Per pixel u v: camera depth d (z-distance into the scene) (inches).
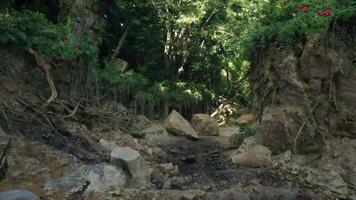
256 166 324.8
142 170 273.9
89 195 230.2
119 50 650.8
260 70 385.1
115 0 616.4
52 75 398.9
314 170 285.1
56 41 402.3
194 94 676.7
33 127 312.3
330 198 255.8
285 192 259.4
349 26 314.2
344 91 305.9
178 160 381.7
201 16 658.2
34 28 377.7
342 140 293.1
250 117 608.1
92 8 561.9
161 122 580.1
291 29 331.9
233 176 302.4
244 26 640.4
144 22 680.4
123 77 578.6
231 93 773.3
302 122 318.0
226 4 674.2
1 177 229.1
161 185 283.0
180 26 675.4
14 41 344.8
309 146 311.0
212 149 447.8
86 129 382.3
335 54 311.9
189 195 240.1
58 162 262.2
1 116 294.8
